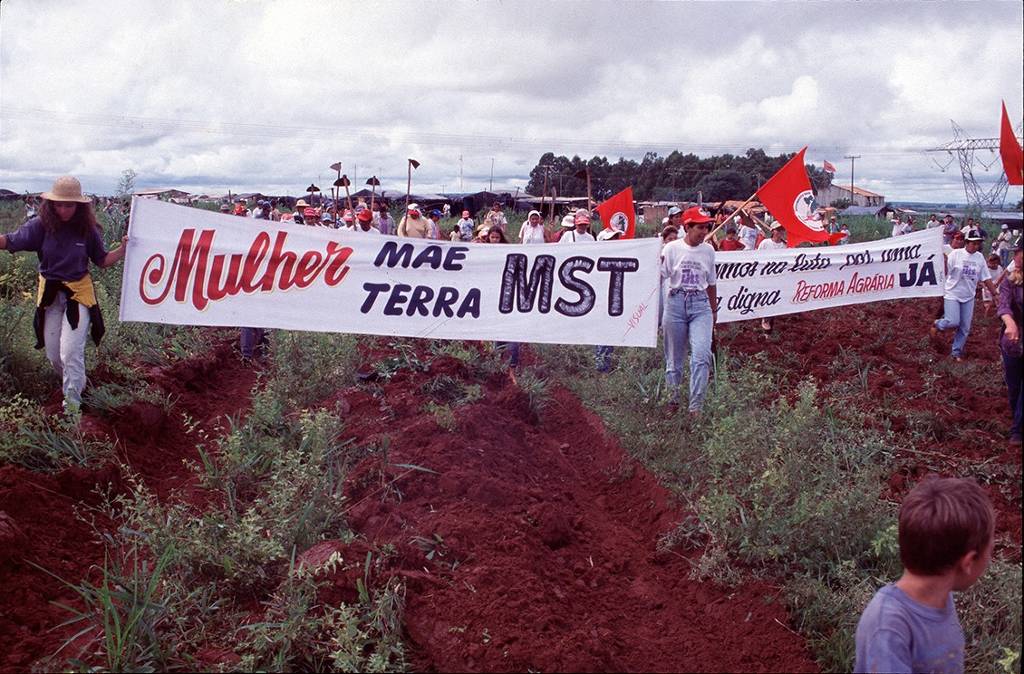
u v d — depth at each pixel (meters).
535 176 83.25
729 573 4.73
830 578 4.67
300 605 4.02
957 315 11.09
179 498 5.81
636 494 6.31
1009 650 3.75
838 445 6.48
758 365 9.54
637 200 90.25
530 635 4.04
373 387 7.78
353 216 19.14
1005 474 6.21
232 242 6.34
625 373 8.87
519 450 6.73
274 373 8.32
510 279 6.48
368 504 5.37
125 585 4.24
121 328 9.05
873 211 72.25
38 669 3.72
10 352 7.15
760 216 19.34
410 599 4.28
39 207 6.59
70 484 5.57
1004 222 34.38
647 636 4.42
